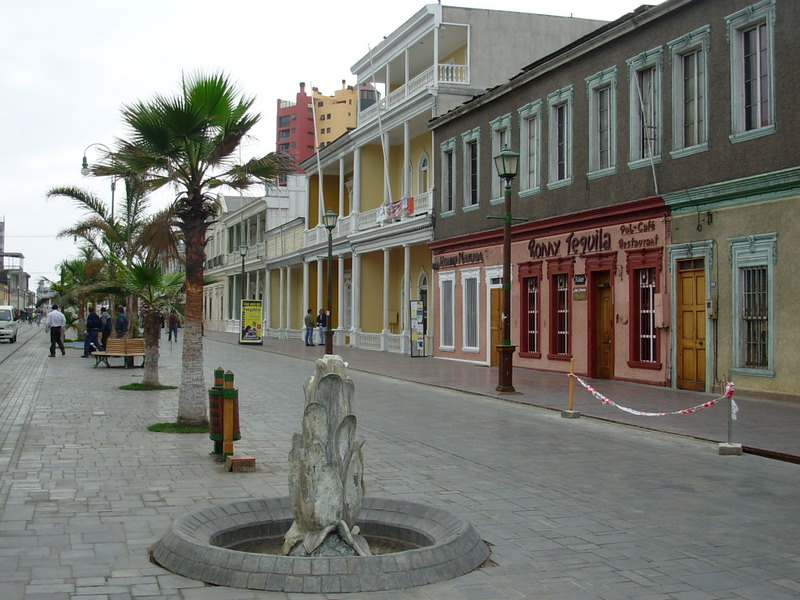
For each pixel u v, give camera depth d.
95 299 31.41
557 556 6.51
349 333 40.56
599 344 21.58
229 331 68.50
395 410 15.92
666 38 18.91
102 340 33.03
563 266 22.73
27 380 21.67
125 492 8.48
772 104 15.99
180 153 12.84
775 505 8.38
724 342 17.09
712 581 5.96
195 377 13.03
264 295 58.38
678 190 18.34
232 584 5.57
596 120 21.59
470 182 28.55
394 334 36.97
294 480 6.14
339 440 6.09
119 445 11.37
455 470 9.98
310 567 5.55
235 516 6.86
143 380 20.47
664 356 18.88
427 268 34.88
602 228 21.06
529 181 24.84
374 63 37.12
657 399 16.80
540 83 23.94
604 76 21.09
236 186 13.31
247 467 9.60
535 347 24.50
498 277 26.34
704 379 17.80
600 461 10.68
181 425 12.89
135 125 12.25
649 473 9.93
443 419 14.65
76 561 6.16
